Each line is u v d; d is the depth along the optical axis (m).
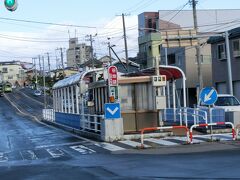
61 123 38.16
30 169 14.09
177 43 29.55
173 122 28.45
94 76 29.50
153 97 23.70
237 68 38.69
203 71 54.34
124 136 21.86
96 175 11.99
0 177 12.73
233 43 39.00
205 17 67.12
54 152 18.84
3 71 176.75
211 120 22.00
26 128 37.22
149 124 23.73
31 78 164.25
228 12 68.00
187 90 55.00
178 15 66.50
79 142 22.36
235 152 15.45
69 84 33.81
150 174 11.66
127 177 11.39
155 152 16.69
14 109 77.12
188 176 11.05
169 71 26.73
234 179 10.35
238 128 21.25
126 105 23.78
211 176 10.88
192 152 16.06
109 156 16.27
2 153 19.92
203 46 54.19
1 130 36.47
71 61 135.62
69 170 13.29
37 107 81.44
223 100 27.36
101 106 26.41
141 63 63.94
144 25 75.69
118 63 65.19
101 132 22.41
